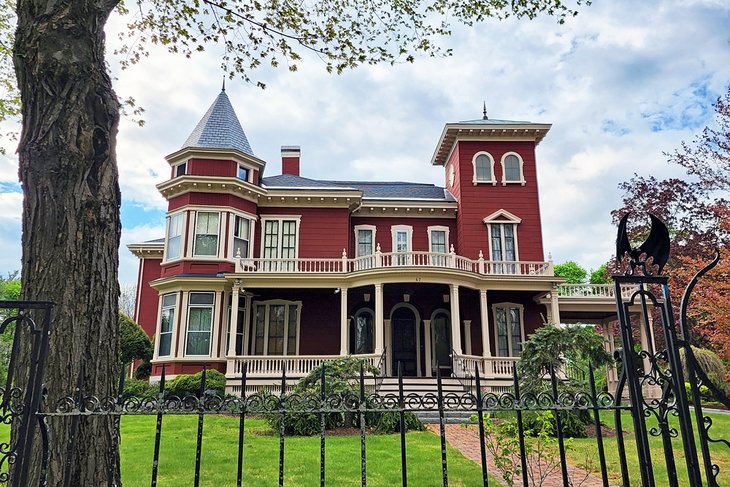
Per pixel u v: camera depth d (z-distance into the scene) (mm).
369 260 19688
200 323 19844
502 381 17859
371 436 10344
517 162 23516
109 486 3793
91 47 4719
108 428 4312
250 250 21719
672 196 24844
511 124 23344
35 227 4340
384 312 22125
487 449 9078
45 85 4480
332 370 12719
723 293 13617
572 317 23656
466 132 23578
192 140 22562
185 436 10094
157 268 25406
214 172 21250
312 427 10648
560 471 7648
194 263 20422
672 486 3561
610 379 21188
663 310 3873
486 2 7730
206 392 3656
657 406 3791
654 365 3795
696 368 3678
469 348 21562
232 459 7980
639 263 4043
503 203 23031
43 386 3689
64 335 4148
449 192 25797
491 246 22531
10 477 3594
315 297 21891
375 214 23906
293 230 22562
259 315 21594
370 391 14125
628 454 8828
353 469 7371
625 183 27109
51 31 4520
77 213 4383
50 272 4242
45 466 3516
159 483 6551
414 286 20672
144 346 20797
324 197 22547
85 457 4062
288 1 7434
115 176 4770
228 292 20422
